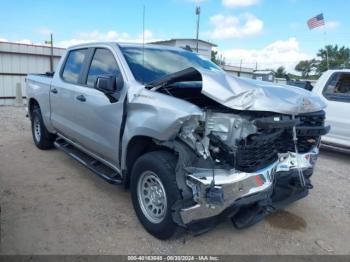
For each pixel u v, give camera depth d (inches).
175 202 111.6
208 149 110.5
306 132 131.7
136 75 141.0
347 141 253.9
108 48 160.7
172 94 130.0
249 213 122.6
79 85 175.5
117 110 139.9
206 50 869.2
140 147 136.9
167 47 176.6
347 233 140.2
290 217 151.3
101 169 165.6
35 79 236.7
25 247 117.9
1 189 168.2
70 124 186.2
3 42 630.5
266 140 113.7
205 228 116.2
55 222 136.3
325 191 187.9
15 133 301.4
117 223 137.1
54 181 181.8
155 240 125.3
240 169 111.4
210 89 110.3
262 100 110.6
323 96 265.7
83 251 117.2
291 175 127.6
